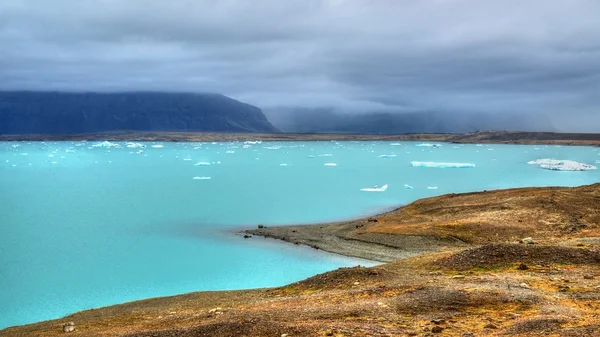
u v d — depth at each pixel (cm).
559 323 1791
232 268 5022
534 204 6312
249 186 12938
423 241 5531
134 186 13150
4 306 4088
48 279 4847
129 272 5031
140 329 2483
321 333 1859
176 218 8081
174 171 17988
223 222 7606
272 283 4516
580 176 15088
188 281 4681
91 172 17675
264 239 6262
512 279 2717
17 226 7619
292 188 12381
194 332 1988
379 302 2369
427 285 2644
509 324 1888
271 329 1922
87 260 5531
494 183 13288
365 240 5859
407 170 17712
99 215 8556
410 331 1870
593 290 2419
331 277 3212
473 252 3412
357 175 15875
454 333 1816
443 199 7550
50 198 10888
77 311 3956
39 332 2903
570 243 3812
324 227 6869
